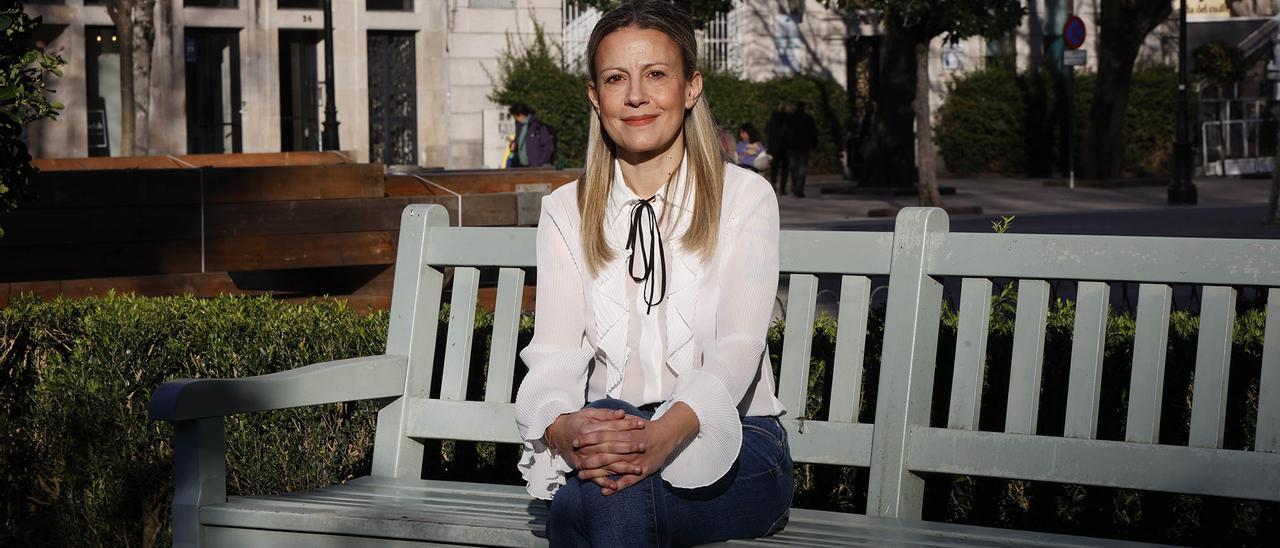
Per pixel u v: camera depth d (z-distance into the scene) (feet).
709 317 10.39
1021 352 10.98
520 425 10.19
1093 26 113.70
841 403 11.46
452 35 95.45
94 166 31.17
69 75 82.23
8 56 15.90
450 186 26.55
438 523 10.25
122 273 21.33
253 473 14.12
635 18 10.46
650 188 10.72
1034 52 112.57
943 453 10.98
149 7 73.41
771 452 10.12
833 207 73.72
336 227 22.25
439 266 12.80
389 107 94.94
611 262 10.55
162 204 21.45
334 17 91.35
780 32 107.76
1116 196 82.79
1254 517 12.78
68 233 20.98
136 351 14.39
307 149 92.17
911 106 85.30
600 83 10.53
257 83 88.84
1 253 20.70
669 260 10.48
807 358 11.57
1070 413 10.83
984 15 67.72
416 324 12.66
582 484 9.51
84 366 14.43
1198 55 105.60
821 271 11.51
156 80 84.69
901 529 10.45
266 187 21.88
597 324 10.53
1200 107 106.63
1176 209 71.20
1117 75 92.94
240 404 10.99
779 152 85.87
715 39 106.63
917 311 11.10
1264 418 10.28
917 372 11.12
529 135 72.13
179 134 85.61
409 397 12.60
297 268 23.09
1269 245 10.19
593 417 9.47
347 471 14.73
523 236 12.40
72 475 14.52
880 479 11.07
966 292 11.17
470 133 96.32
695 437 9.63
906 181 85.81
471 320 12.68
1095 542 10.02
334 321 14.83
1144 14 91.86
